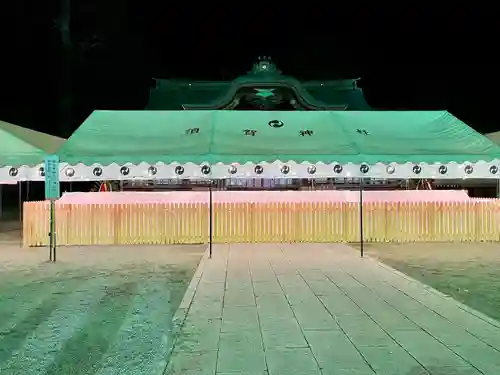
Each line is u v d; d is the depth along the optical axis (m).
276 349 5.88
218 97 24.91
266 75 24.34
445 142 15.23
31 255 13.21
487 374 5.09
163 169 13.74
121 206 15.04
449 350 5.80
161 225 15.05
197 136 15.30
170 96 27.14
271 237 15.05
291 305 7.88
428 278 10.15
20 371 5.36
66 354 5.86
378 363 5.40
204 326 6.82
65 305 8.09
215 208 15.03
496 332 6.46
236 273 10.48
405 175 14.18
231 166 13.84
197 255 12.99
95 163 13.68
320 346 5.96
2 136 14.52
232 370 5.26
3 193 35.66
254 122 16.56
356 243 14.98
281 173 13.94
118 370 5.35
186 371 5.26
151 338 6.38
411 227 15.25
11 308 7.93
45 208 14.95
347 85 26.84
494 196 24.62
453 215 15.32
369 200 15.85
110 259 12.48
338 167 14.02
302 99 24.45
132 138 15.15
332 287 9.12
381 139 15.33
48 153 13.98
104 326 6.93
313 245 14.58
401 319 7.07
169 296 8.66
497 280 9.95
